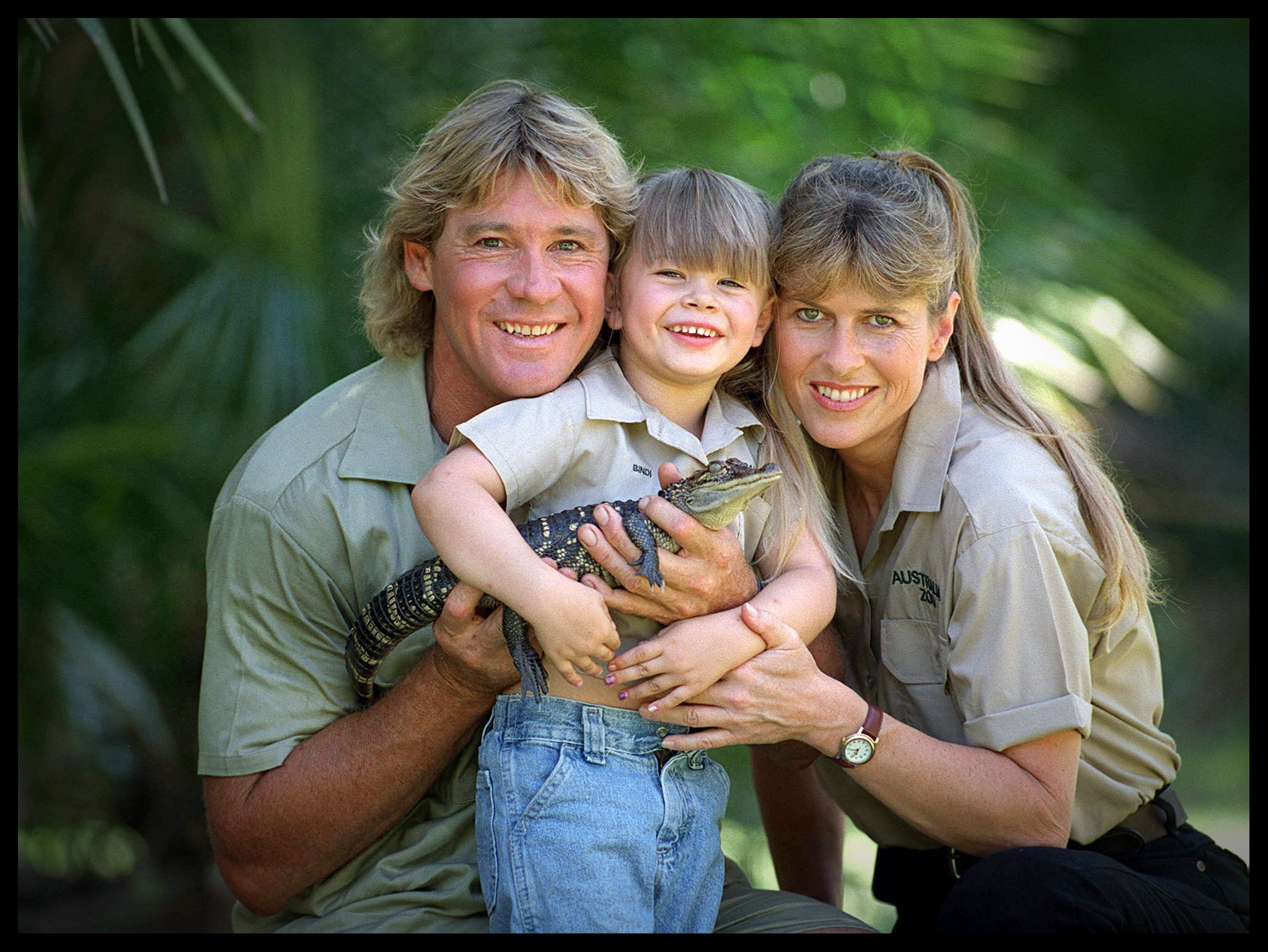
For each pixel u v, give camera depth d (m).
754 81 7.61
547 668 3.46
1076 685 3.57
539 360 3.61
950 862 4.04
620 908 3.26
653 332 3.56
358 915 3.56
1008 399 3.92
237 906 3.89
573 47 7.40
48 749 6.73
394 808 3.55
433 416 3.93
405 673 3.78
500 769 3.42
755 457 3.86
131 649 6.82
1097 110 12.77
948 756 3.55
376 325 3.95
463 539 3.21
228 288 6.26
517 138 3.56
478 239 3.60
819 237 3.60
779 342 3.79
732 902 3.84
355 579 3.68
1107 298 7.76
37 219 6.59
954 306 3.84
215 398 6.32
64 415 6.58
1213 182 13.20
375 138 6.75
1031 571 3.58
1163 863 3.86
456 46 7.19
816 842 4.77
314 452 3.72
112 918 7.54
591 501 3.55
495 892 3.36
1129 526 3.88
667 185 3.60
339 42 6.83
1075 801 3.88
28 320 6.63
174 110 6.41
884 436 3.93
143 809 7.58
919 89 7.87
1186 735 12.00
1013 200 7.80
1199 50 13.44
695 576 3.39
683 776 3.51
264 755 3.57
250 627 3.64
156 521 6.53
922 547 3.84
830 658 3.96
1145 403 7.58
